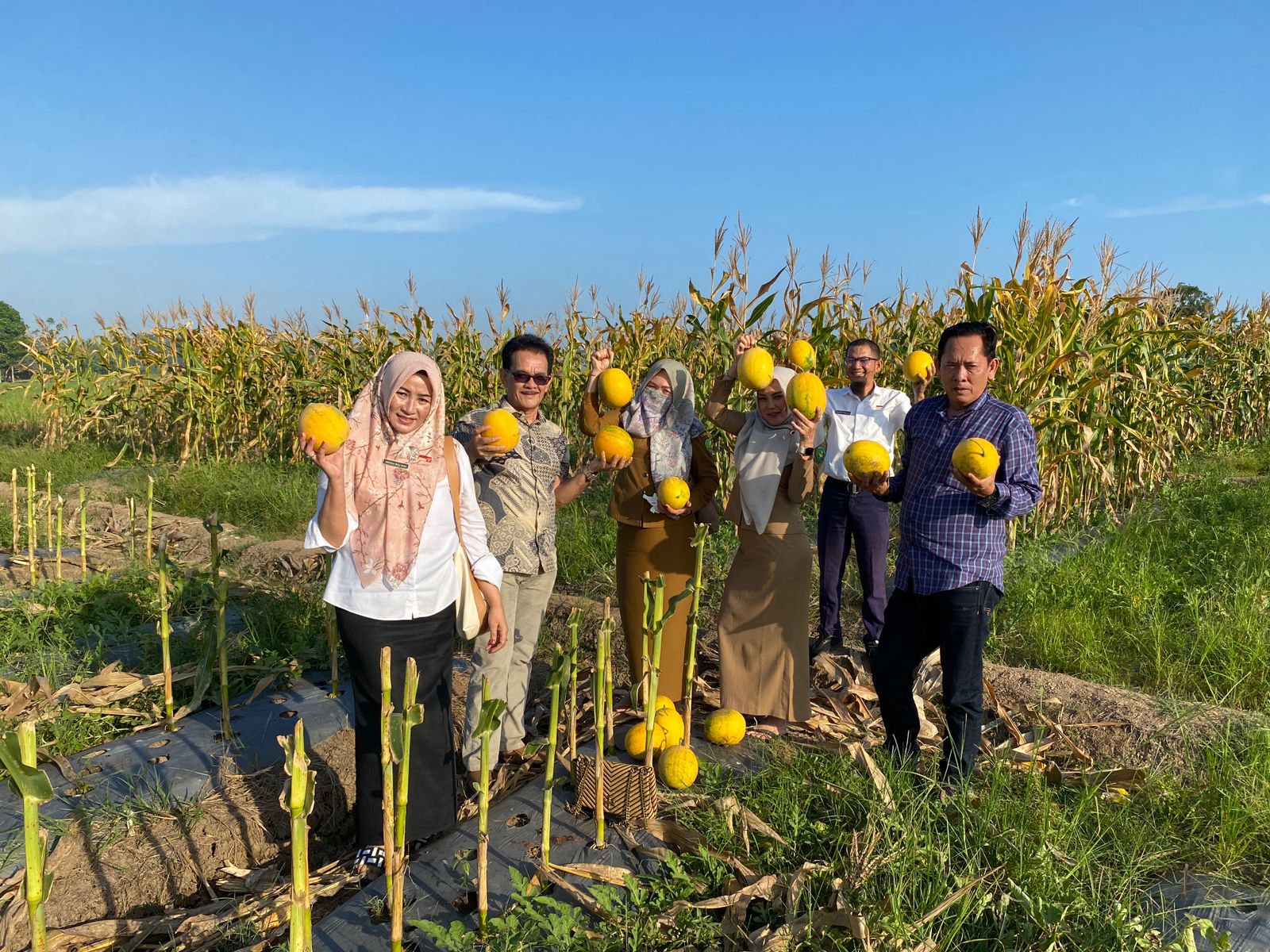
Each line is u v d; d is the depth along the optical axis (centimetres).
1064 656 553
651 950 269
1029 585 646
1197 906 281
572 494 409
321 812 386
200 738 424
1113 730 427
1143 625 581
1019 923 275
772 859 311
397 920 247
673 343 1067
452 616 333
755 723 450
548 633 614
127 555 778
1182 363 1238
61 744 412
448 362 1214
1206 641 532
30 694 448
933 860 299
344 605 313
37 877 199
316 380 1291
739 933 275
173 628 589
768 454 422
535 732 457
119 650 548
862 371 574
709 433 906
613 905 285
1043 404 776
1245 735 398
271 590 645
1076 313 801
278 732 429
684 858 313
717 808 339
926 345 947
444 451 329
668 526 437
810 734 435
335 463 291
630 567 442
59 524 651
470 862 317
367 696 318
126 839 334
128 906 319
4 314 7694
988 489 324
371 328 1273
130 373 1410
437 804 330
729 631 439
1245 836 326
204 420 1399
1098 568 688
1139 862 312
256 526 980
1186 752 394
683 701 457
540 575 402
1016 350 782
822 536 590
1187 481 1073
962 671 354
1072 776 387
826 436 585
